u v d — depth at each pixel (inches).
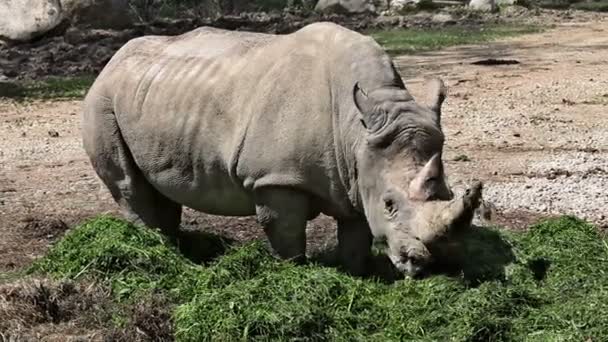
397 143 287.0
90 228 347.3
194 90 344.8
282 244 333.1
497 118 697.0
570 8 1818.4
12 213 471.2
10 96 863.1
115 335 292.0
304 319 280.4
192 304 294.5
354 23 1471.5
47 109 792.9
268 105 324.8
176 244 382.6
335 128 314.2
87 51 1128.8
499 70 939.3
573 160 561.6
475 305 282.4
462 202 261.3
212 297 292.8
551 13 1662.2
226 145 335.6
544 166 547.5
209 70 346.0
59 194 511.8
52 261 339.6
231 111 335.0
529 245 333.1
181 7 1813.5
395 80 310.0
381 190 288.4
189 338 283.7
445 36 1283.2
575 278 303.9
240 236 418.0
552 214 450.3
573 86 834.2
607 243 342.0
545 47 1138.7
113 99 367.9
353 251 338.3
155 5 1795.0
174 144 348.5
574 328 272.7
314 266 318.7
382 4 1710.1
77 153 621.6
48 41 1214.3
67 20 1238.3
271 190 325.7
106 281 320.8
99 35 1230.9
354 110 306.8
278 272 312.0
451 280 292.0
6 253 398.9
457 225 264.4
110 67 375.6
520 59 1023.6
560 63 983.6
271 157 323.0
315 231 420.8
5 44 1203.2
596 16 1633.9
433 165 276.1
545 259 318.7
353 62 313.4
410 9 1664.6
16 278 350.9
